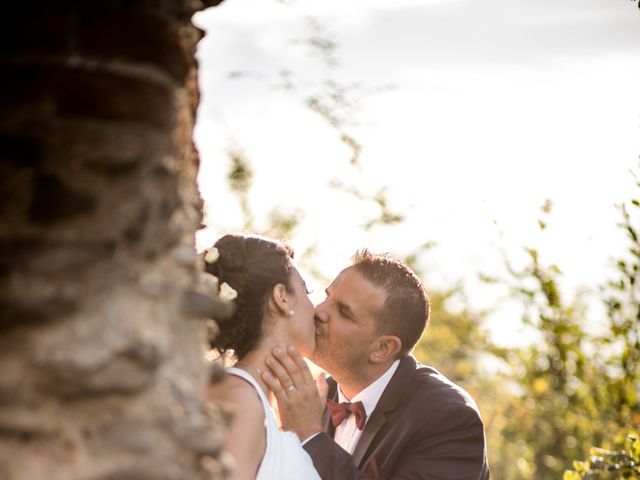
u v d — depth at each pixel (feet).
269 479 9.55
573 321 18.98
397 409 12.65
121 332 5.71
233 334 10.09
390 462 12.46
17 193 5.74
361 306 12.35
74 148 5.77
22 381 5.61
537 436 25.30
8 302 5.59
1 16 5.85
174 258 6.33
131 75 5.96
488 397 31.14
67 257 5.65
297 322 10.35
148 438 5.75
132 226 5.85
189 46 6.75
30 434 5.60
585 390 20.30
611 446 18.78
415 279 12.92
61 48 5.83
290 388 10.27
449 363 32.37
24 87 5.80
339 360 12.52
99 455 5.65
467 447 12.42
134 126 5.92
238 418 9.39
